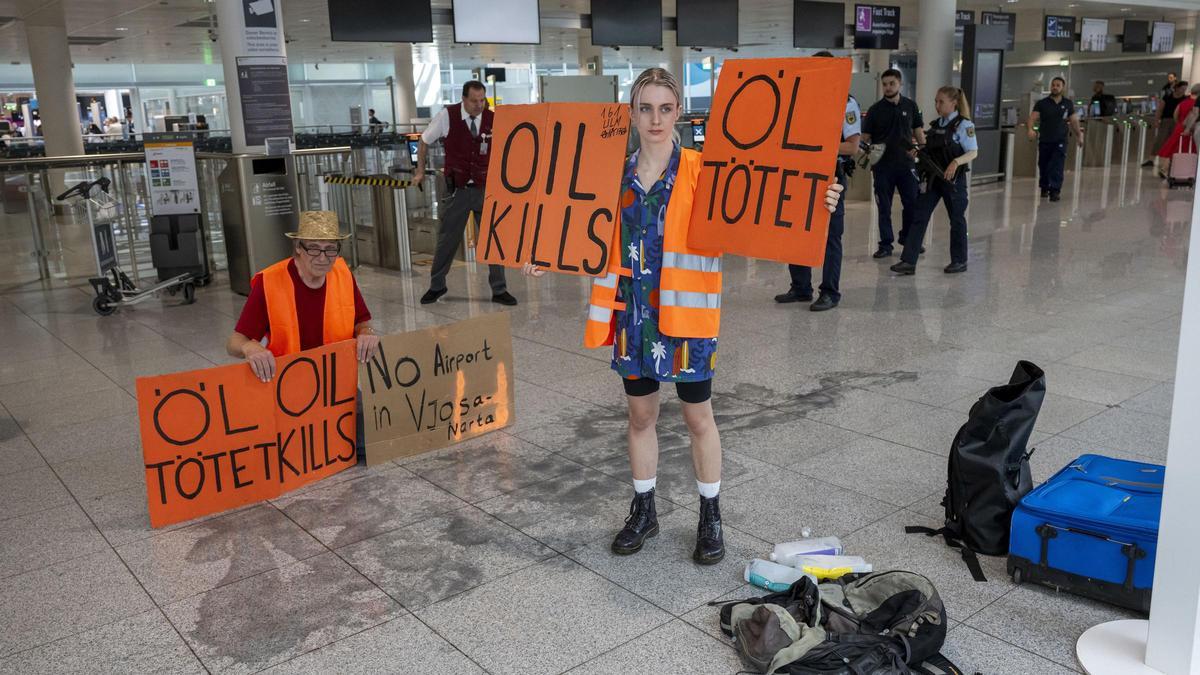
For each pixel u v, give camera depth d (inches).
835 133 101.0
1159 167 613.0
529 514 137.1
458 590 115.5
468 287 319.9
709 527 120.6
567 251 118.1
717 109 110.0
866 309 263.1
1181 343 84.7
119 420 188.4
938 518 131.0
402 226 350.0
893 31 677.9
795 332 240.1
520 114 122.5
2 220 347.9
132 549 129.5
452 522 135.0
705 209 109.6
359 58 1194.6
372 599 113.9
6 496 150.4
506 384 173.6
